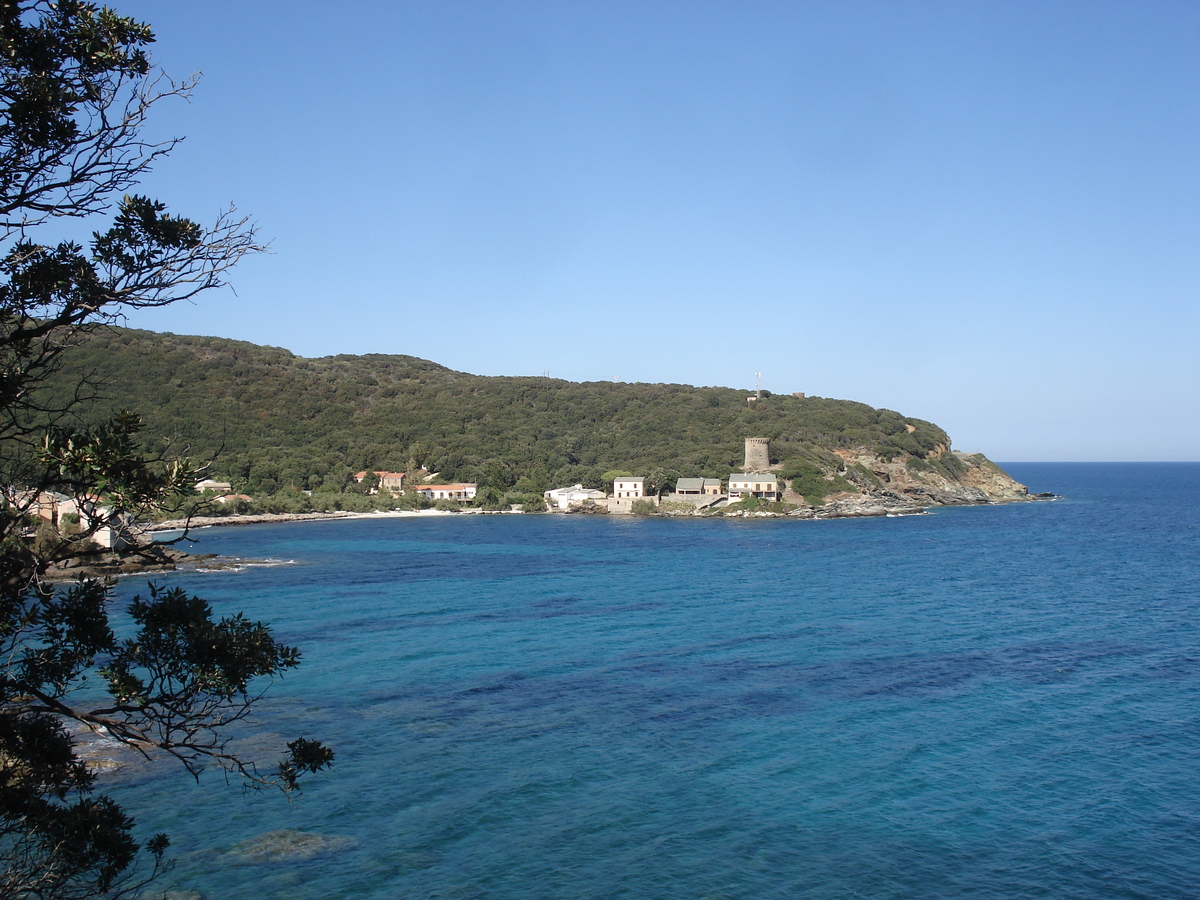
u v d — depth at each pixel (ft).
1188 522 529.86
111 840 46.42
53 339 40.60
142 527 40.57
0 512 37.93
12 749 42.27
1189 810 94.63
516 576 281.13
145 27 41.34
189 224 42.01
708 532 464.24
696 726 121.70
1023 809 95.04
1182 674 151.23
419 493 597.93
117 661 43.24
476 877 79.56
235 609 213.87
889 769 106.11
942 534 451.53
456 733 117.70
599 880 79.41
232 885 77.05
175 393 593.42
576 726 121.29
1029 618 206.90
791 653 166.91
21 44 39.55
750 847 86.02
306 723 121.39
